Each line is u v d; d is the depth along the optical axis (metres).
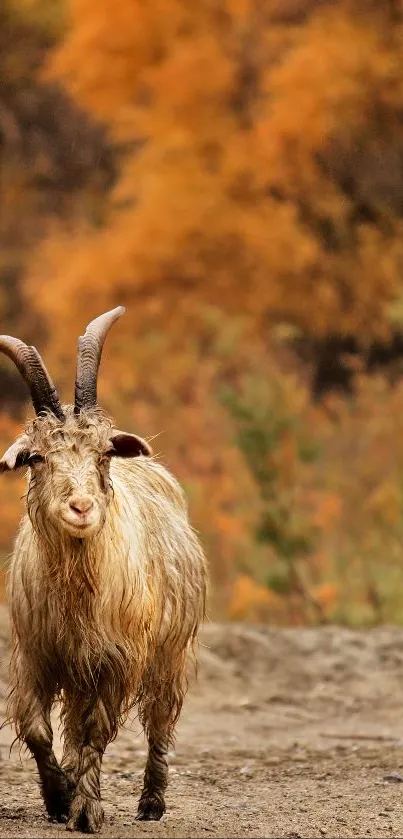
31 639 24.52
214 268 96.00
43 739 24.55
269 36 99.38
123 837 22.83
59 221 120.44
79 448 23.06
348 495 59.91
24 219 123.75
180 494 28.31
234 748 35.53
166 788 28.41
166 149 97.88
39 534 23.48
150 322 93.81
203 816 26.23
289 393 59.47
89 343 25.34
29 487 23.73
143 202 98.31
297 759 34.03
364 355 94.56
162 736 26.77
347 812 26.33
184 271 96.25
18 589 24.58
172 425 68.38
